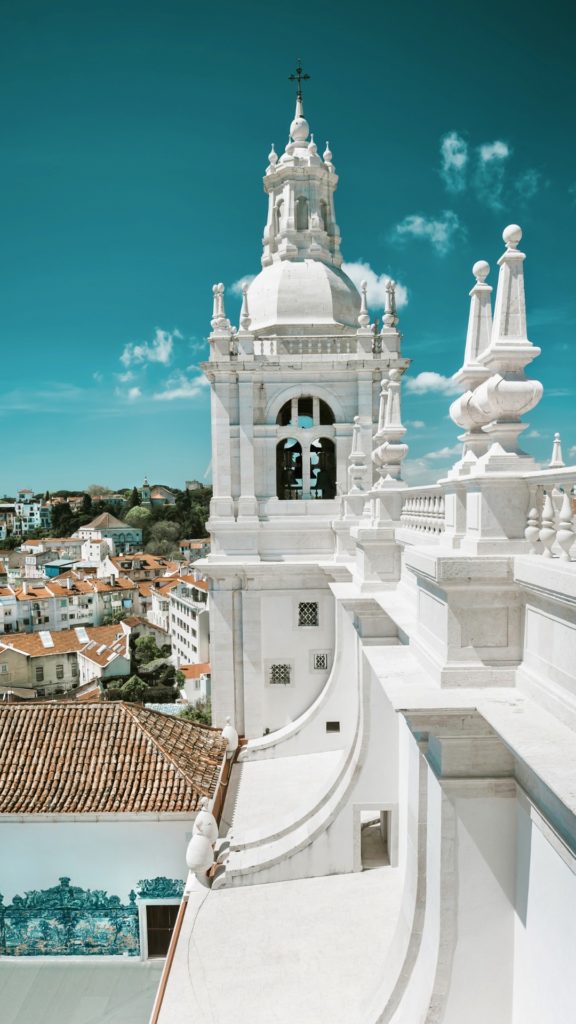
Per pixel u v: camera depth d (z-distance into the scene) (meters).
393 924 14.75
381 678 9.27
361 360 26.09
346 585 17.50
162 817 17.41
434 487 10.97
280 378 26.56
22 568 161.12
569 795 5.67
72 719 20.33
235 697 26.86
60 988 16.59
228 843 17.81
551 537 7.52
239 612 26.69
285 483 29.70
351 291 28.98
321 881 16.45
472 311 9.27
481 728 8.67
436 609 9.29
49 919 17.62
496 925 9.03
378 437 16.17
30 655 80.50
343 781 17.16
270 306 27.72
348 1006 12.75
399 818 16.55
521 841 8.68
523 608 8.48
